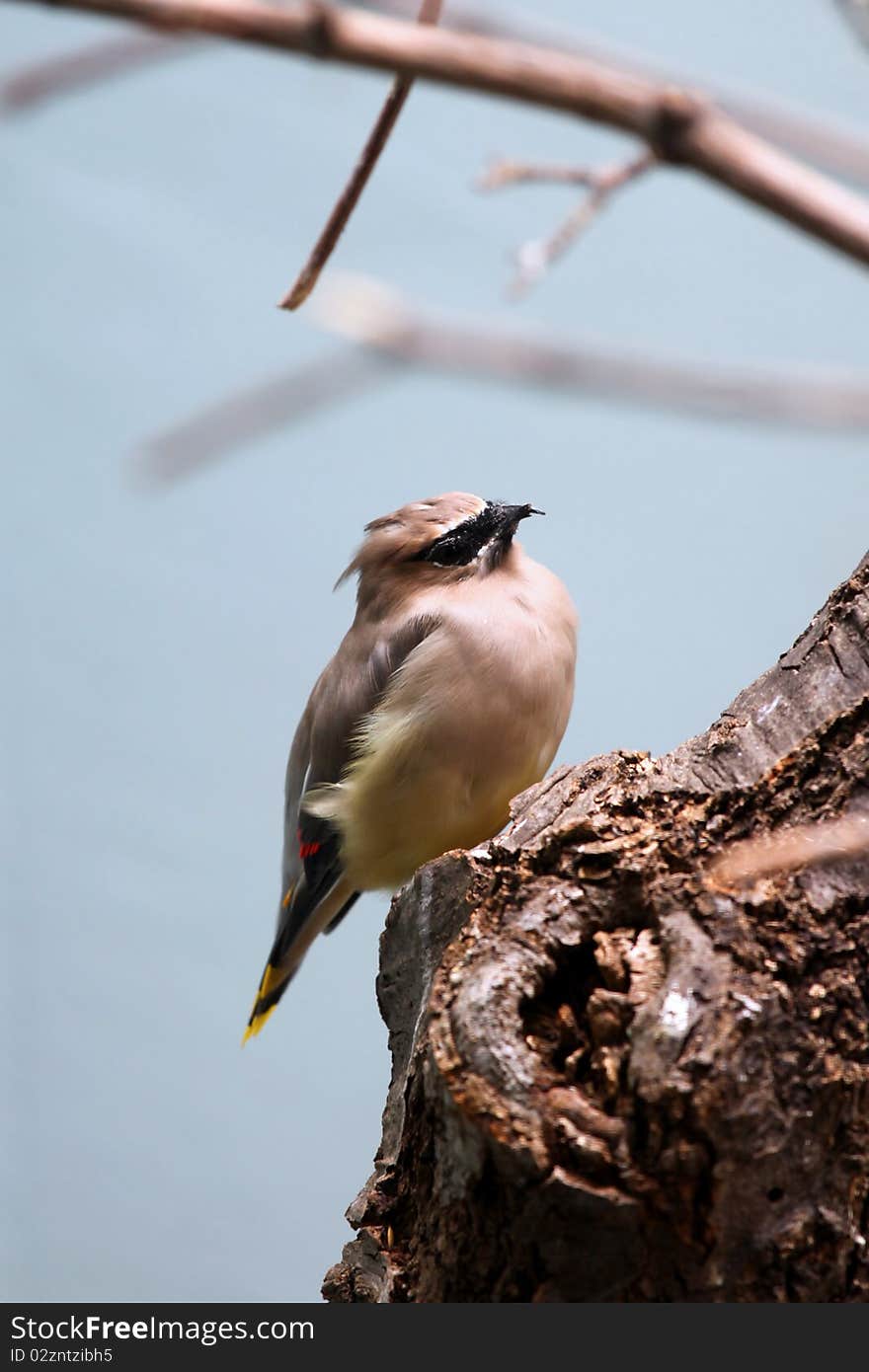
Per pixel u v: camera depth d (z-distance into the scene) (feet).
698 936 18.28
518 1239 17.67
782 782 18.35
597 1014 18.08
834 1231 17.67
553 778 18.38
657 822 18.34
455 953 18.31
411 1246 18.33
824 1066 17.81
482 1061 17.92
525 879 18.33
